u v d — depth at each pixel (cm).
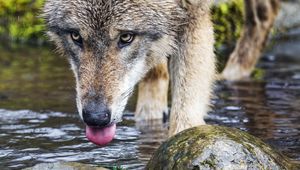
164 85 1218
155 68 1202
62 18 995
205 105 1070
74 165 886
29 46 1869
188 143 848
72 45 1004
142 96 1218
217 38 1744
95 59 973
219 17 1753
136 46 998
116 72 971
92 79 959
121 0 969
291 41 1788
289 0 1855
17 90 1397
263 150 847
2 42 1920
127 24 973
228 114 1218
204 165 815
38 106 1277
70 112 1239
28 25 1920
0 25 1947
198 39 1063
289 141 1054
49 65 1628
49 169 877
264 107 1264
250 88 1420
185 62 1064
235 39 1758
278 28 1775
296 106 1269
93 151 1019
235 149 827
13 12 1938
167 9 1024
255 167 823
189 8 1054
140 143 1065
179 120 1057
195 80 1060
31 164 958
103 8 963
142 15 990
